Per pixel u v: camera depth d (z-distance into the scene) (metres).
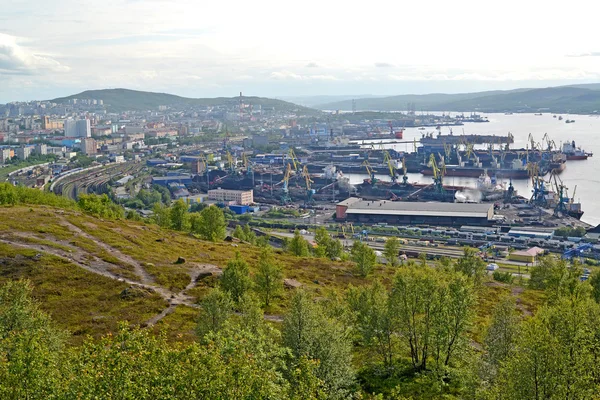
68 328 121.19
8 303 93.94
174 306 138.12
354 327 123.75
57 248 165.50
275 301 151.75
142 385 60.88
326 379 87.12
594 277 161.25
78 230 189.25
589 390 69.44
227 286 144.50
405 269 115.38
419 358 111.38
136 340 67.31
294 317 93.38
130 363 62.91
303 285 169.12
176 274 161.50
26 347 68.88
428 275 109.12
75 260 159.75
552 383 70.62
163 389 60.72
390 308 109.19
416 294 107.38
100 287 144.75
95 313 130.75
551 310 83.56
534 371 71.62
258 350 71.88
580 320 79.00
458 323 104.38
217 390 61.59
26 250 158.00
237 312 129.75
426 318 105.94
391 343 110.38
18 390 62.91
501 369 78.31
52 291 138.38
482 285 180.00
